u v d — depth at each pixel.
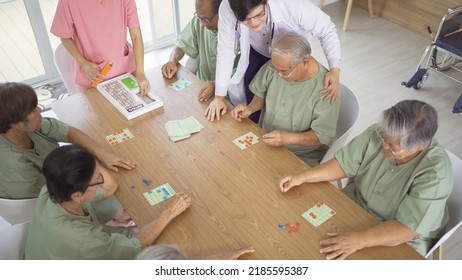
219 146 2.00
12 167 1.82
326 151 2.27
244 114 2.18
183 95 2.36
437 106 3.53
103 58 2.55
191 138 2.05
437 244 1.72
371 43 4.39
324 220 1.63
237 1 1.82
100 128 2.13
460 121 3.38
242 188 1.78
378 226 1.56
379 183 1.74
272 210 1.68
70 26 2.38
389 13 4.73
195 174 1.85
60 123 2.04
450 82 3.81
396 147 1.53
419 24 4.49
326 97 2.04
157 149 1.99
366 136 1.80
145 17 4.45
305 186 1.78
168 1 4.56
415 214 1.53
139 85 2.40
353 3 5.05
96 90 2.41
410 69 4.00
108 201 2.02
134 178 1.84
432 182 1.53
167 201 1.73
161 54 4.22
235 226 1.62
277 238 1.57
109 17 2.41
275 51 1.89
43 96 3.63
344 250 1.49
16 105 1.71
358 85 3.79
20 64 3.77
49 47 3.65
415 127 1.45
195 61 2.88
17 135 1.85
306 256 1.50
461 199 1.71
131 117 2.18
